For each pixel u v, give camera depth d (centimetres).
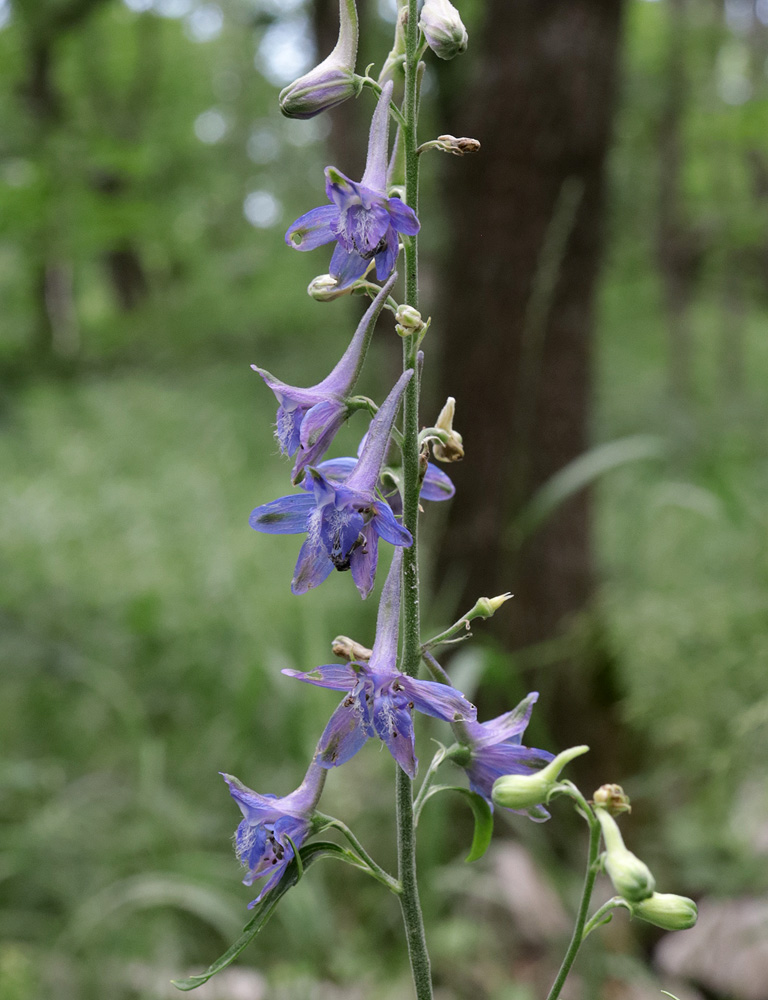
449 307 538
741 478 796
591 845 180
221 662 615
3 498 943
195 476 1041
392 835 452
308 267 1320
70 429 1177
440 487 208
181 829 455
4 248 827
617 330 1469
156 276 1791
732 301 1456
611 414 982
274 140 1461
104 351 1375
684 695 464
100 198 722
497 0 520
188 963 425
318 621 589
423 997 186
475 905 451
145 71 1517
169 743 564
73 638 639
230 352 1300
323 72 189
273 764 521
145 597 692
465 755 192
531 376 520
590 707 510
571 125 513
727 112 1042
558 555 528
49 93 879
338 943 414
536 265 520
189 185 1190
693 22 1260
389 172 193
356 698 171
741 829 466
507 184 519
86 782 533
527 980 413
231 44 1659
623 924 447
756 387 1428
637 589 624
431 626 498
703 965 429
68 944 414
